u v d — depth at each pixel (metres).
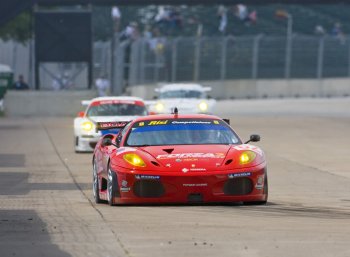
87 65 161.38
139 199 43.19
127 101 85.50
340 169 65.81
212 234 34.62
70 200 48.16
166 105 107.50
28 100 156.50
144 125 47.00
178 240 33.25
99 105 85.00
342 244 32.34
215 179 42.75
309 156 76.75
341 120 131.38
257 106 181.38
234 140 46.41
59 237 34.03
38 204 46.00
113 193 43.78
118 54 191.38
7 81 168.12
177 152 43.88
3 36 185.00
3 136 105.69
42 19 154.00
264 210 42.47
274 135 102.44
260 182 43.62
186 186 42.62
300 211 42.31
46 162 73.38
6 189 54.19
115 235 34.44
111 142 46.38
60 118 149.38
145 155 43.72
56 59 154.88
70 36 154.25
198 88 116.44
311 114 150.50
